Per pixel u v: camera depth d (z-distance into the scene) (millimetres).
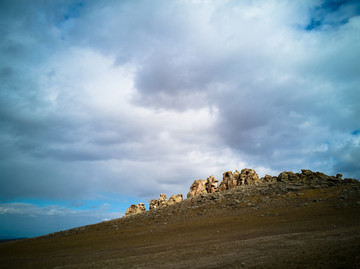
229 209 57656
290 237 26016
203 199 73812
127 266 21375
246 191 69250
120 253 30078
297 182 66688
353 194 49875
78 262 27312
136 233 50406
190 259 21125
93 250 36062
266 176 80375
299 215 42094
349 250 16906
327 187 59375
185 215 62219
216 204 65000
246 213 50906
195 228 44844
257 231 33812
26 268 27688
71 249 40469
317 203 48688
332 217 36938
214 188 89438
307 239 23797
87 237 55250
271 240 25547
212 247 25734
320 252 17594
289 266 15250
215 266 17812
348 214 37406
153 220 65312
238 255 20453
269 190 65062
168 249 28422
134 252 29500
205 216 56312
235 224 42594
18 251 46312
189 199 81438
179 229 46594
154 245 33344
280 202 54094
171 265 19750
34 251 43719
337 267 13875
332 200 48844
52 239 61375
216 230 39594
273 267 15477
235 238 30406
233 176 89000
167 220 61344
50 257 34438
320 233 26266
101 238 50406
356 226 28266
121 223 70000
